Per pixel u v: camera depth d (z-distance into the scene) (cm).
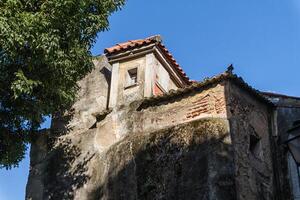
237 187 1364
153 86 1770
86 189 1653
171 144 1527
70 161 1750
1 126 1373
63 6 1315
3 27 1198
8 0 1246
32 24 1252
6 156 1384
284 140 1592
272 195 1492
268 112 1644
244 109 1541
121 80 1822
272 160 1561
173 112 1603
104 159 1667
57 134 1836
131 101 1745
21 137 1423
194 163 1446
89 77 1930
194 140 1484
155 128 1612
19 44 1236
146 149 1572
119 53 1861
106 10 1438
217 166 1404
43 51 1274
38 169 1795
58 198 1691
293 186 1518
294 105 1633
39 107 1335
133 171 1565
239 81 1543
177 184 1445
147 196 1489
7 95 1323
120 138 1680
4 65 1252
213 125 1473
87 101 1873
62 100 1388
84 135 1781
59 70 1328
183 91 1595
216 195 1360
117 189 1570
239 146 1443
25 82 1252
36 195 1742
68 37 1357
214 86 1550
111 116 1745
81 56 1404
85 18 1396
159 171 1505
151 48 1812
